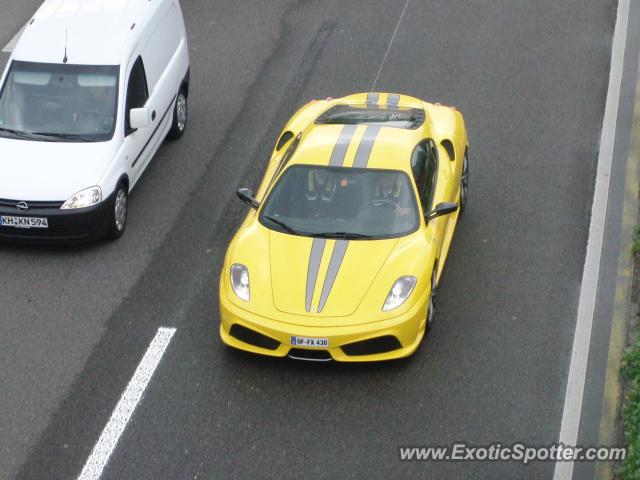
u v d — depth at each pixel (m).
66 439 13.16
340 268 14.24
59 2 20.45
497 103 22.30
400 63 24.03
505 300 16.06
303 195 15.36
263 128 21.64
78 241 17.31
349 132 16.34
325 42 25.06
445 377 14.31
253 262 14.47
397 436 13.20
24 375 14.42
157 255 17.39
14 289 16.42
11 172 17.33
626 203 18.78
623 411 13.44
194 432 13.23
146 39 19.89
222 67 24.11
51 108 18.44
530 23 25.80
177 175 19.95
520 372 14.46
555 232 17.88
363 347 13.76
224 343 14.95
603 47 24.64
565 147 20.64
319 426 13.35
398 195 15.27
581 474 12.66
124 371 14.48
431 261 14.65
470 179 19.48
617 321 15.61
